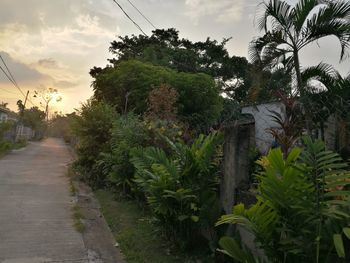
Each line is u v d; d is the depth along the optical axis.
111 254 4.61
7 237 5.00
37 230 5.43
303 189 2.45
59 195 8.42
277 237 2.60
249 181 4.18
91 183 10.23
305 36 6.33
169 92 8.89
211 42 22.98
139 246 4.80
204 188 4.50
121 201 7.68
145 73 13.69
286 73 6.39
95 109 11.27
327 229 2.35
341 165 2.39
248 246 3.62
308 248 2.39
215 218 4.24
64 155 23.33
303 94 4.99
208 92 13.45
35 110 57.97
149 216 6.20
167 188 4.40
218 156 4.65
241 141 4.24
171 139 6.22
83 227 5.68
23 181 10.21
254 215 2.59
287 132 4.34
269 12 6.57
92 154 10.91
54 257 4.37
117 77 14.52
